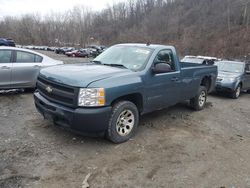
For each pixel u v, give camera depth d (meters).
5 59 8.16
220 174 4.45
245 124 7.52
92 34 107.75
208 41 60.94
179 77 6.71
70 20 106.56
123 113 5.25
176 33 78.94
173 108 8.19
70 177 4.01
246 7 69.56
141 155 4.86
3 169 4.07
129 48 6.36
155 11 102.56
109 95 4.84
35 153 4.61
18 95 8.50
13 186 3.70
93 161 4.51
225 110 8.98
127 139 5.38
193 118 7.40
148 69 5.74
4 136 5.18
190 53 59.69
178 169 4.48
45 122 6.04
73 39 103.38
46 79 5.17
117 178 4.08
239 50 50.38
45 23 104.88
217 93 12.67
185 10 94.06
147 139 5.58
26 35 100.94
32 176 3.96
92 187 3.81
